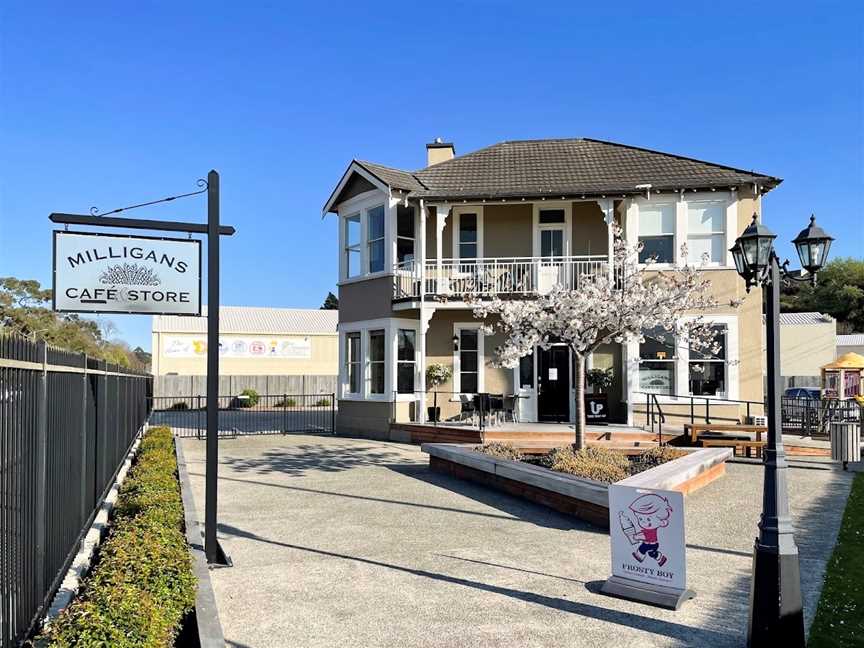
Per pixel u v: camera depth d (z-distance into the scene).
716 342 16.92
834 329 38.50
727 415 17.06
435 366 18.86
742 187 17.17
